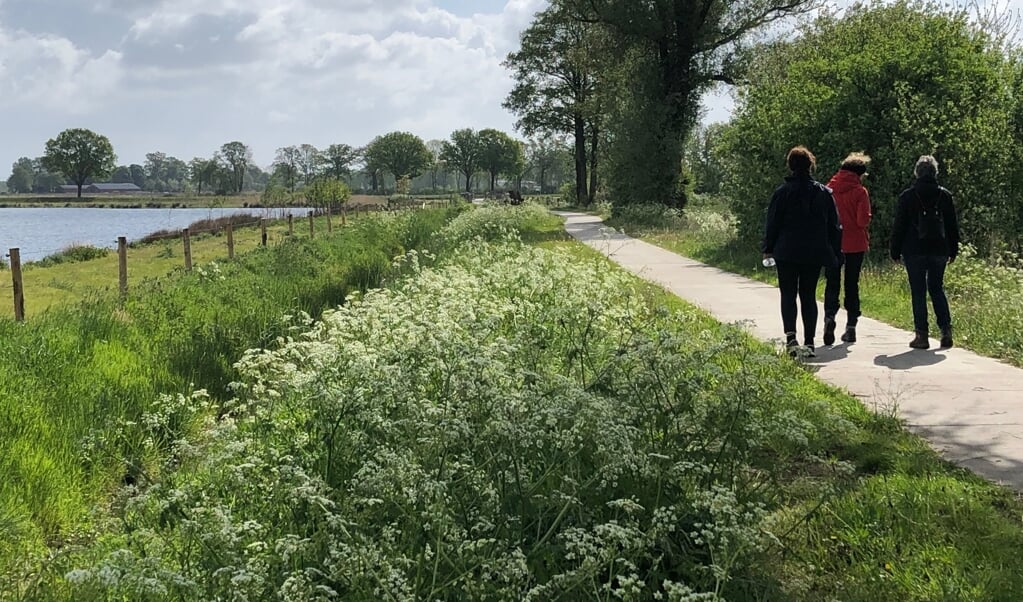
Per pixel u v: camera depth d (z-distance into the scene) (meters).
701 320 9.03
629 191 38.53
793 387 6.17
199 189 126.56
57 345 7.52
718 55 38.38
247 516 3.56
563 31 64.38
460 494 3.49
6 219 79.56
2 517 4.21
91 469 5.24
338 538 3.13
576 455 3.74
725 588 3.23
